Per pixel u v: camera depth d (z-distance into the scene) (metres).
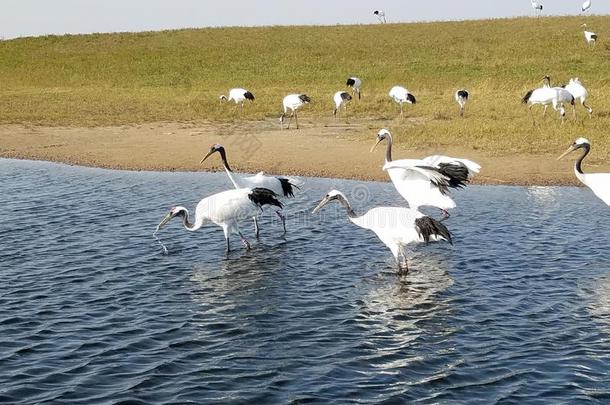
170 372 7.32
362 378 7.18
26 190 15.89
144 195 15.35
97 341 8.05
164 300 9.34
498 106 24.77
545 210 13.38
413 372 7.30
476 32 44.91
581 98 22.30
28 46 47.84
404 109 25.53
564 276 9.99
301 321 8.61
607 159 16.89
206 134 22.27
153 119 25.53
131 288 9.78
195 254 11.28
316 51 41.84
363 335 8.20
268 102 28.34
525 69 33.62
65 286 9.84
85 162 19.17
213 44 46.31
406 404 6.68
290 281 10.01
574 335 8.09
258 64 39.62
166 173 17.72
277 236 12.16
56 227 12.83
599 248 11.16
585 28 41.66
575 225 12.39
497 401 6.70
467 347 7.85
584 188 14.97
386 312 8.86
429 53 39.44
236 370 7.36
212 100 29.64
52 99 31.30
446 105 25.66
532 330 8.25
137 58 42.75
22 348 7.86
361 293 9.52
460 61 36.47
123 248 11.59
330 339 8.10
